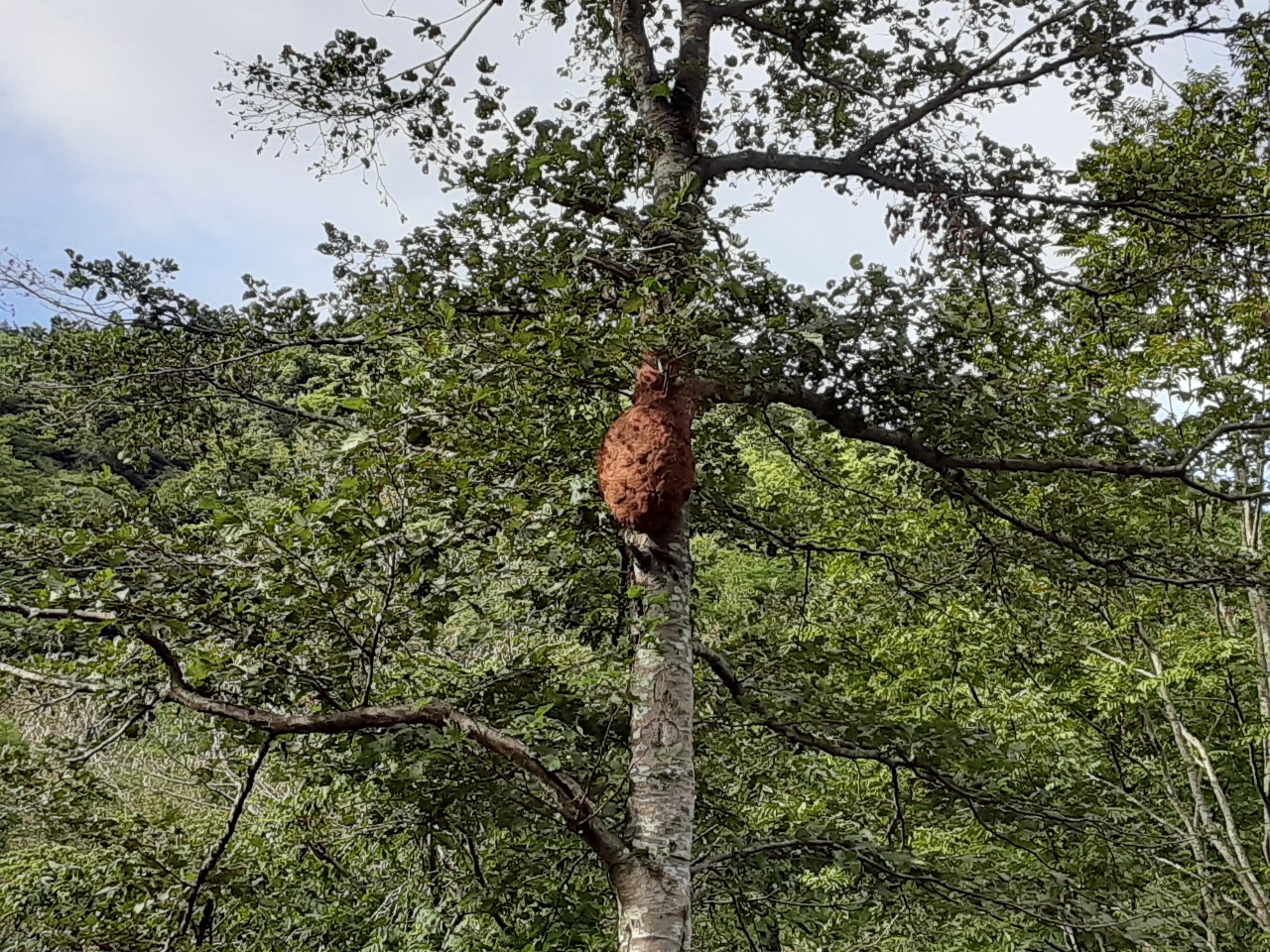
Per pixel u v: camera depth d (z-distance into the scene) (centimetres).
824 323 391
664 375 398
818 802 718
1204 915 757
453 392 362
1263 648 799
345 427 421
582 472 432
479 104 446
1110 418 485
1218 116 701
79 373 502
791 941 745
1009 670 792
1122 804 845
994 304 623
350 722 369
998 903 496
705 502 593
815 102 663
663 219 395
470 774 444
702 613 631
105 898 454
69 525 361
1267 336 734
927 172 580
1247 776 908
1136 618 785
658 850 378
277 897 530
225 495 352
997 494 570
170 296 482
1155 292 616
